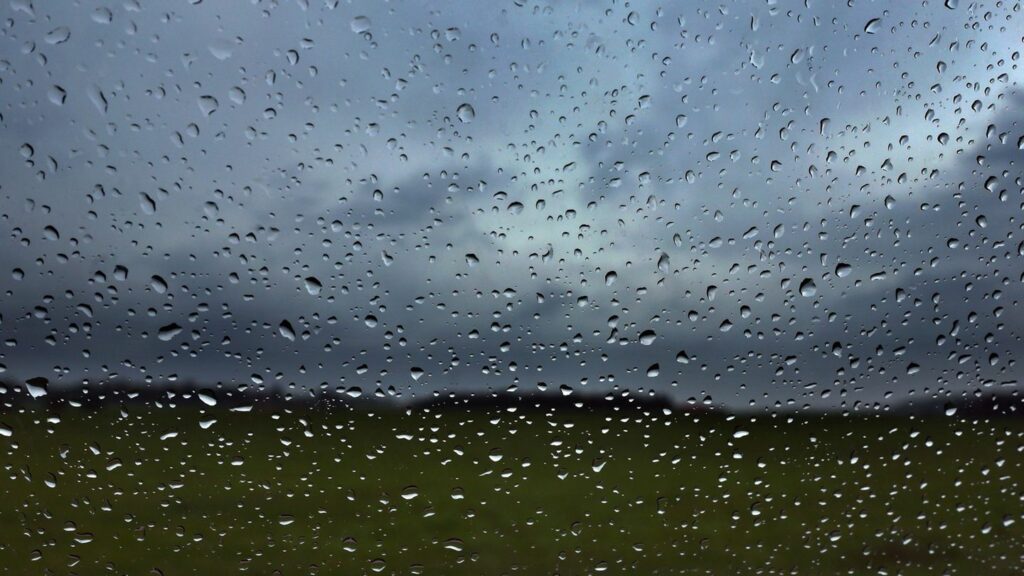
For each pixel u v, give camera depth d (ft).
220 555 0.40
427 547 0.42
